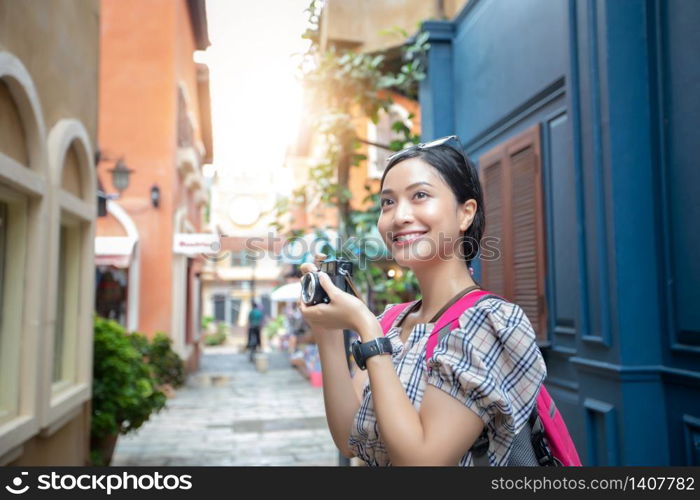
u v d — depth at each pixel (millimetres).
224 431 7145
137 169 10961
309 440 6629
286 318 23078
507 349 963
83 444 4332
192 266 14039
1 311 3102
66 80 3791
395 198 1127
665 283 2363
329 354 1261
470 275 1172
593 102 2598
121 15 11219
